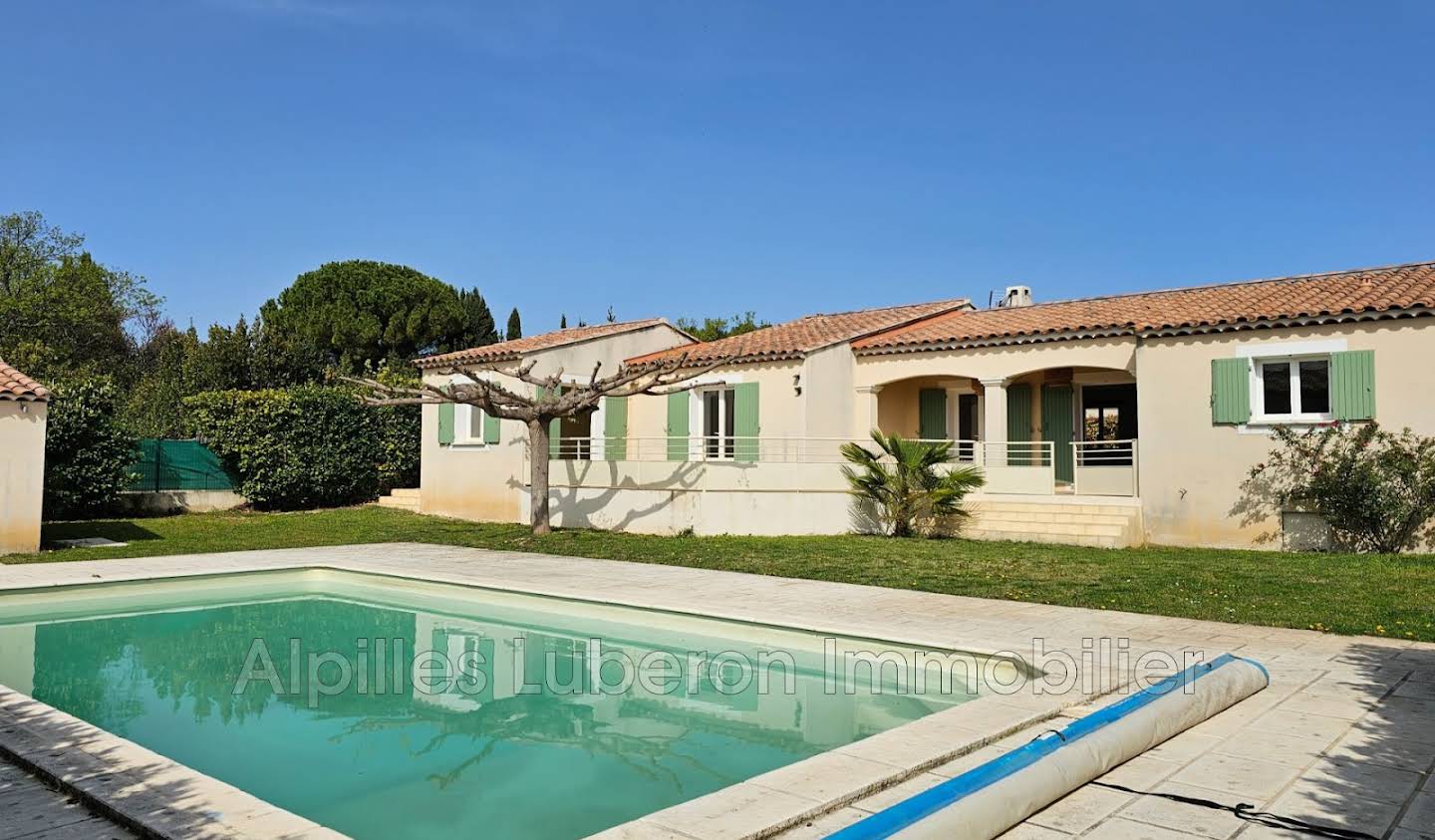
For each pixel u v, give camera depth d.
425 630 11.20
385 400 19.48
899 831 4.02
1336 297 15.98
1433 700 6.90
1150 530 16.75
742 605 10.94
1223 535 16.08
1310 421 15.45
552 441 21.23
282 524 21.33
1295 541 15.45
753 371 20.12
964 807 4.26
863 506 18.80
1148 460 16.84
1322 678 7.55
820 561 14.54
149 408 29.86
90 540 18.08
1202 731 6.16
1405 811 4.75
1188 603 10.80
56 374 31.78
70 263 39.44
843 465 18.80
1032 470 18.52
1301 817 4.68
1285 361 15.82
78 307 38.72
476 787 5.92
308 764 6.38
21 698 6.96
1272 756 5.64
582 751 6.63
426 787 5.93
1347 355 15.03
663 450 21.97
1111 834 4.48
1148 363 16.92
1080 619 10.03
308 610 12.53
